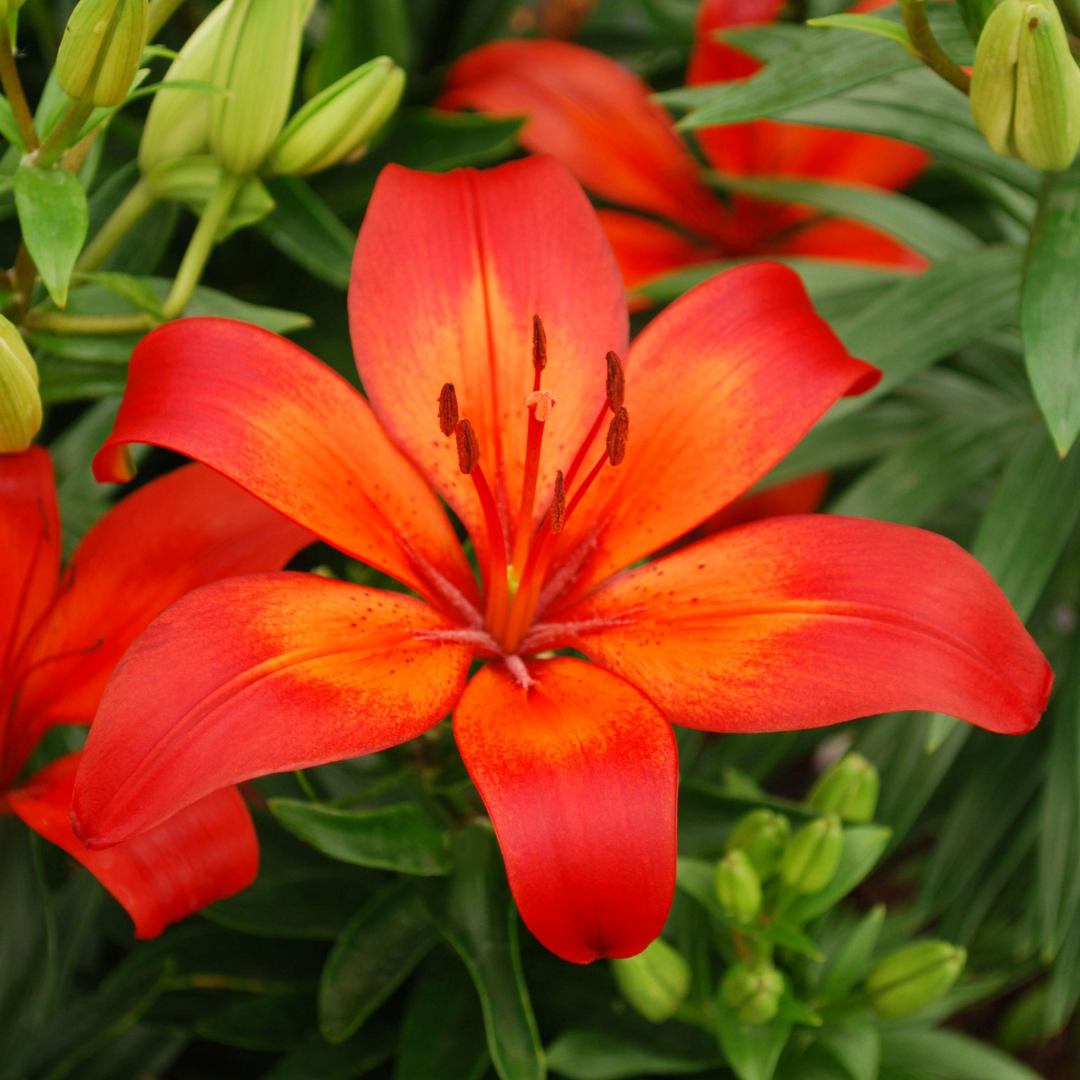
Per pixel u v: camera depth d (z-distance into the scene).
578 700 0.53
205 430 0.53
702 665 0.53
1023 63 0.54
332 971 0.58
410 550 0.55
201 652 0.51
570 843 0.50
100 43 0.53
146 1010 0.64
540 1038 0.62
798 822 0.60
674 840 0.51
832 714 0.52
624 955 0.50
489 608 0.55
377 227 0.55
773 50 0.65
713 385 0.56
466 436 0.53
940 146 0.61
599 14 0.95
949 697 0.52
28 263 0.56
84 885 0.62
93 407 0.67
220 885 0.54
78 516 0.62
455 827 0.59
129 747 0.50
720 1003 0.58
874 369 0.55
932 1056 0.64
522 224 0.56
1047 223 0.56
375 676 0.52
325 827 0.56
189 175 0.58
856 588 0.53
